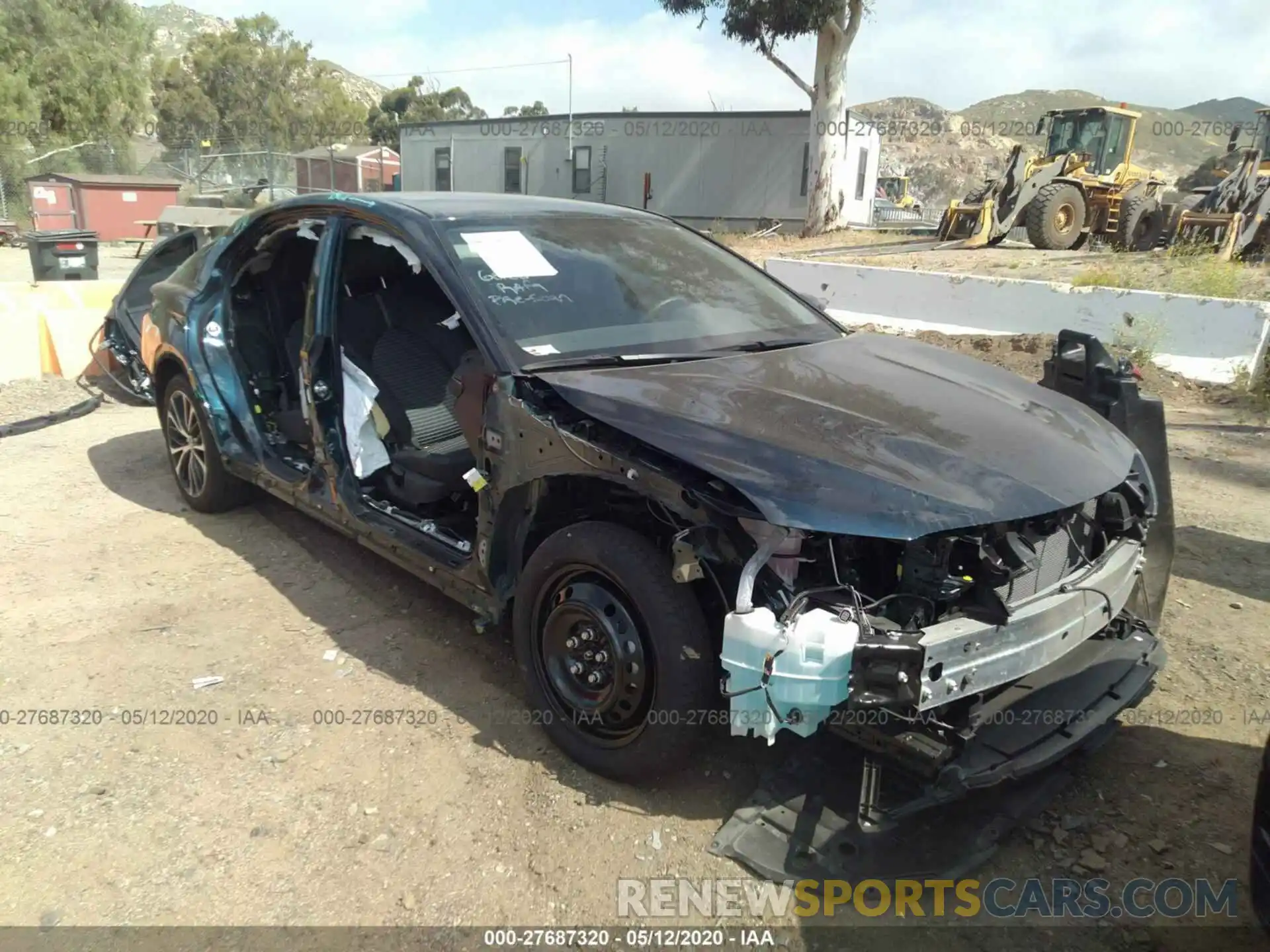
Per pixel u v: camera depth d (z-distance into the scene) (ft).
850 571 8.36
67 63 118.42
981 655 7.84
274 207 14.65
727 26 78.95
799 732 7.72
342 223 13.05
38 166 107.55
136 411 25.02
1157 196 62.85
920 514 7.79
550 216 13.09
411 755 10.20
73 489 18.53
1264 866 6.97
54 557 15.24
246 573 14.71
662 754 8.93
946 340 30.19
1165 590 11.27
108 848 8.86
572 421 9.59
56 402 25.08
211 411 15.48
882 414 9.32
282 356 15.89
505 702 11.18
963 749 8.10
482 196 13.80
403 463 12.85
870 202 109.09
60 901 8.23
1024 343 28.99
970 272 45.11
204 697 11.30
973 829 8.83
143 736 10.54
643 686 8.95
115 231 89.66
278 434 15.43
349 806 9.42
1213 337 27.09
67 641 12.60
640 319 11.59
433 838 8.98
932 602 7.92
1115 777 9.82
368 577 14.56
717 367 10.50
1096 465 9.07
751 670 7.65
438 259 11.28
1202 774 9.85
